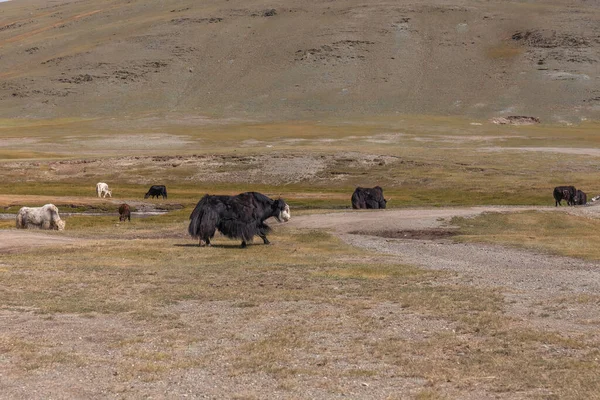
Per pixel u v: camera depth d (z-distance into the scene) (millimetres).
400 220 33500
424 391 8742
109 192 64625
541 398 8484
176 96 193375
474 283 17266
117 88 199750
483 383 9117
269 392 8805
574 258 22594
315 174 75812
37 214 33344
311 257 22688
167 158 84875
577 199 48281
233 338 11664
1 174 80188
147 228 33781
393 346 11047
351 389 8898
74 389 8875
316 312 13711
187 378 9398
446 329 12258
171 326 12547
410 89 182750
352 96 179625
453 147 102188
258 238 28344
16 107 188625
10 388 8883
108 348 11008
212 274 18797
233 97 187375
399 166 76625
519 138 113500
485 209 38250
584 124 149875
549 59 193625
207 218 24672
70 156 95062
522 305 14328
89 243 26188
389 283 17328
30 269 19391
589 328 12219
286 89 188375
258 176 76938
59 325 12594
